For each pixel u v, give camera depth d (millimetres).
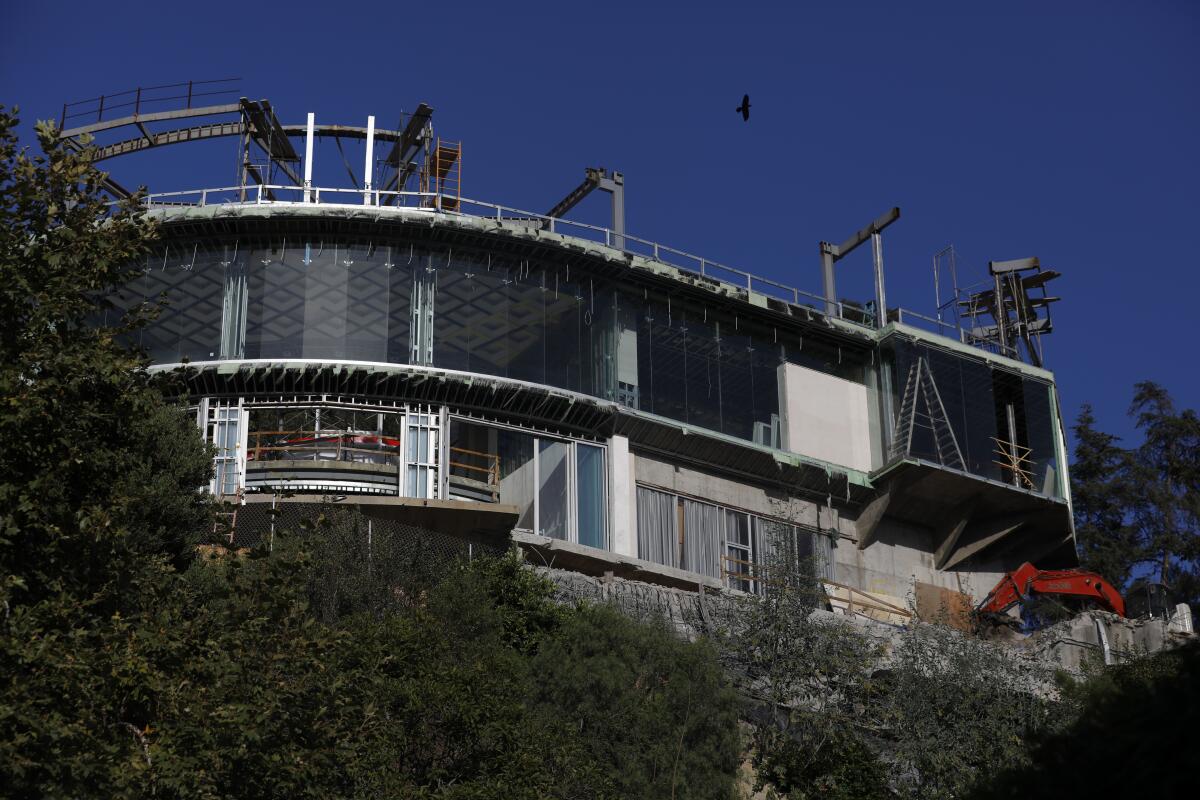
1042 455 54625
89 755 20547
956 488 52500
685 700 32188
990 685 37281
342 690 24969
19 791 20281
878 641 40250
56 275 24031
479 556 37156
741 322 50812
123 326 24750
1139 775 16406
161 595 23609
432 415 43875
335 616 33531
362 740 25047
